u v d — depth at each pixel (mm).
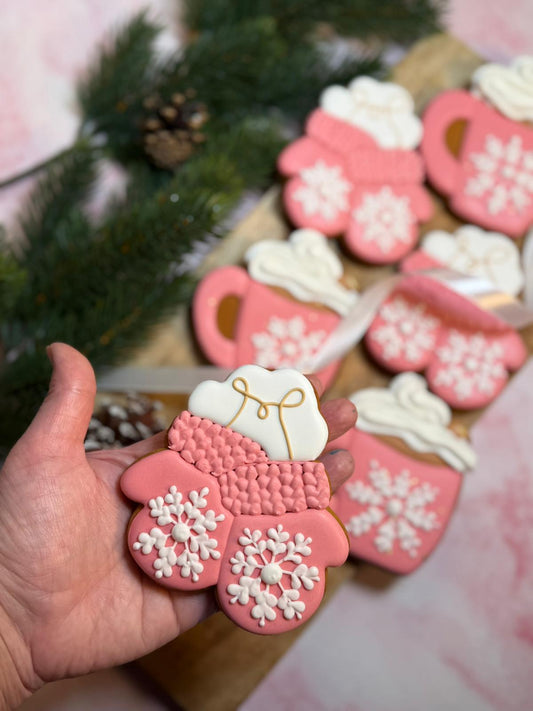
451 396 400
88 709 377
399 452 388
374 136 415
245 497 253
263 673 378
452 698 412
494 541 431
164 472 256
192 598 270
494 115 428
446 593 421
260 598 250
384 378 410
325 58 424
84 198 382
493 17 475
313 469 255
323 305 396
